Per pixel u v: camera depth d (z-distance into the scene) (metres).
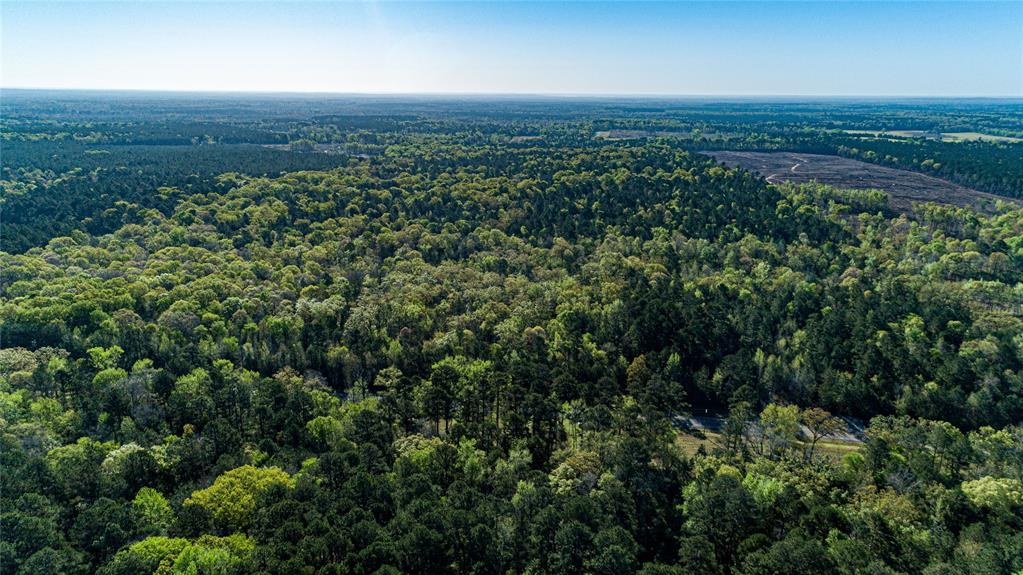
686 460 87.75
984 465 86.75
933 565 61.72
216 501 68.75
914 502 75.31
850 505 74.62
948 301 139.88
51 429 86.25
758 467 83.12
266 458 84.25
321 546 58.16
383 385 119.75
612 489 74.69
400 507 69.12
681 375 118.06
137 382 98.75
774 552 59.94
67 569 56.59
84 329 119.31
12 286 134.12
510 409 98.88
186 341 120.94
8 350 104.69
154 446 82.00
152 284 141.62
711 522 69.94
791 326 132.88
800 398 116.06
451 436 93.88
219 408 95.12
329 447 89.38
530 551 64.62
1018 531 68.12
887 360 116.50
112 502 66.12
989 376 109.88
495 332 128.25
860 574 59.06
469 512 65.88
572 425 97.50
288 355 120.19
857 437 104.69
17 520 58.78
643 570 59.38
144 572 56.94
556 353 122.00
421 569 59.22
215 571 56.69
